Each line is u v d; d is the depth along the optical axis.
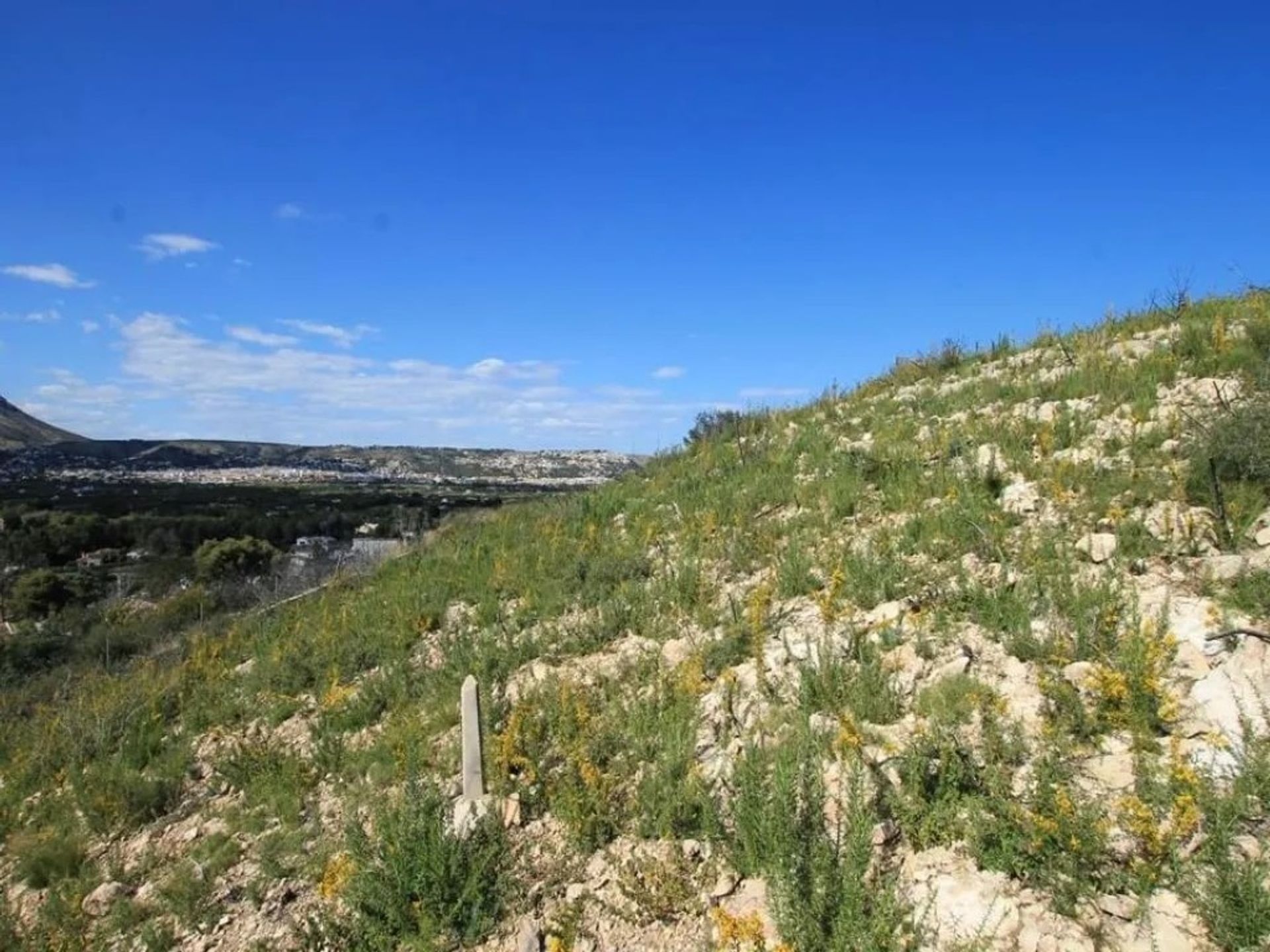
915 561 7.16
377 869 5.19
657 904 4.66
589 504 12.95
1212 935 3.62
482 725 6.79
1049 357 11.72
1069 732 4.82
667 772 5.54
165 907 5.91
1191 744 4.53
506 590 10.09
